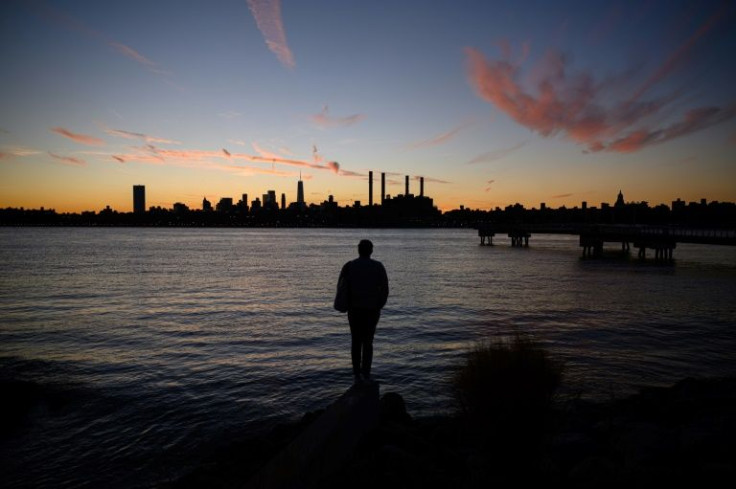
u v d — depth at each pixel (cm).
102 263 7125
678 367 1494
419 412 1131
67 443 981
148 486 809
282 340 1973
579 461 563
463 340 1934
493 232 14038
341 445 523
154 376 1459
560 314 2573
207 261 7606
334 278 4875
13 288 4031
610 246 12406
